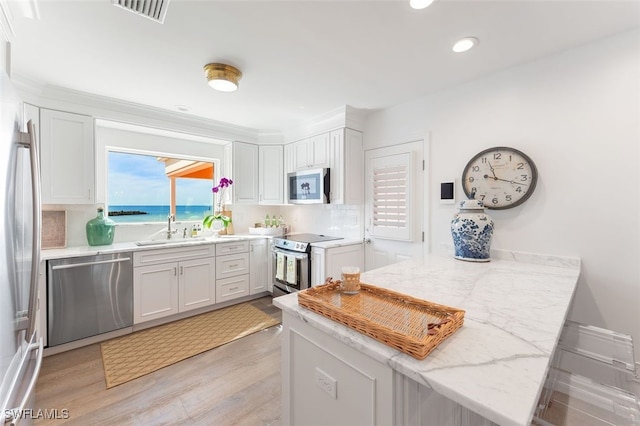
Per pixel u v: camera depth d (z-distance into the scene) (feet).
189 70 6.98
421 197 8.86
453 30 5.39
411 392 2.59
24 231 3.64
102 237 9.29
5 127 3.00
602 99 5.69
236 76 6.89
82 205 9.32
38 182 3.74
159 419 5.23
